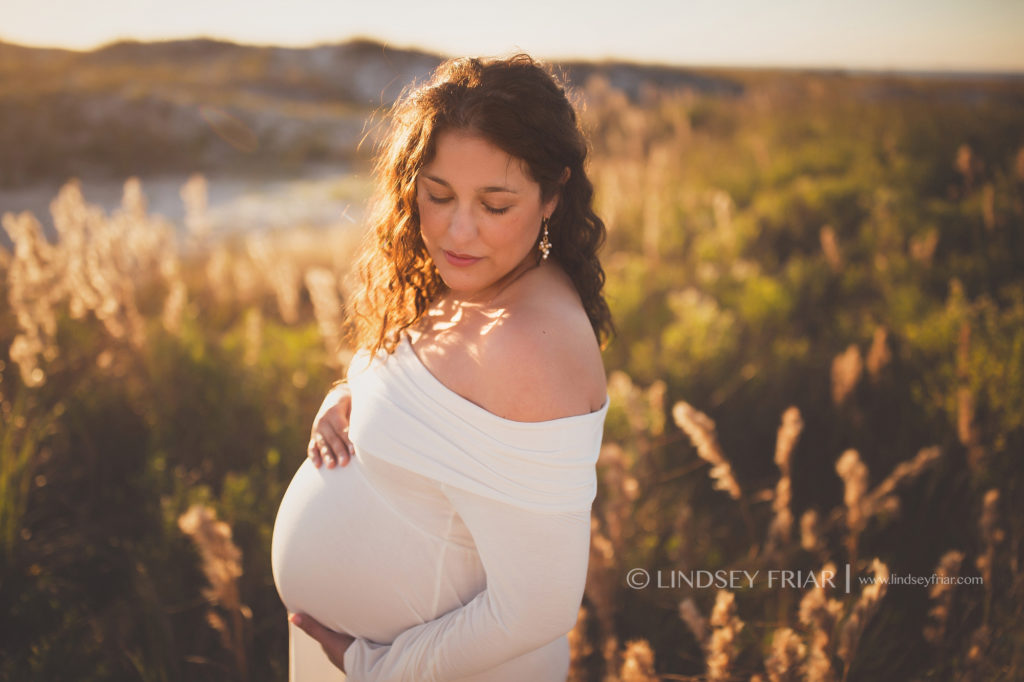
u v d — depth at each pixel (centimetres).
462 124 103
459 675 116
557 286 119
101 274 359
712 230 641
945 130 943
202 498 277
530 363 103
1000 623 209
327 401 152
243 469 318
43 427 296
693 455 329
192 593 250
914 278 479
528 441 103
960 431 271
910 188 696
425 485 116
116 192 1259
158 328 396
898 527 277
